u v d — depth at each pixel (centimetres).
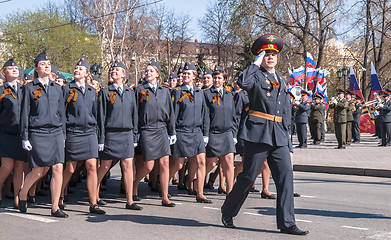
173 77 965
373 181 1047
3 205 718
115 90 672
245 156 536
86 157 657
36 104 616
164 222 595
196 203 748
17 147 694
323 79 2833
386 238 525
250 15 2862
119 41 4628
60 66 4194
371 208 715
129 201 689
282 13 3025
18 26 4247
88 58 4241
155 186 882
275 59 544
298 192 875
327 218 637
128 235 520
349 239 518
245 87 525
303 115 1791
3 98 690
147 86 706
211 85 793
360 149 1709
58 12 4388
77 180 927
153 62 719
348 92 1917
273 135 523
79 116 659
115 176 1116
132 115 689
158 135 706
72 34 4225
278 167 530
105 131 677
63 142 634
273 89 527
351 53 3872
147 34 4862
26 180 643
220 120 746
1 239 498
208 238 510
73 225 572
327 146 1866
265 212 676
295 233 530
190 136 746
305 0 2956
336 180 1062
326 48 3622
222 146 745
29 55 4281
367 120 2612
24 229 548
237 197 550
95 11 4278
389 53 4166
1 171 695
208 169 792
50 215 638
